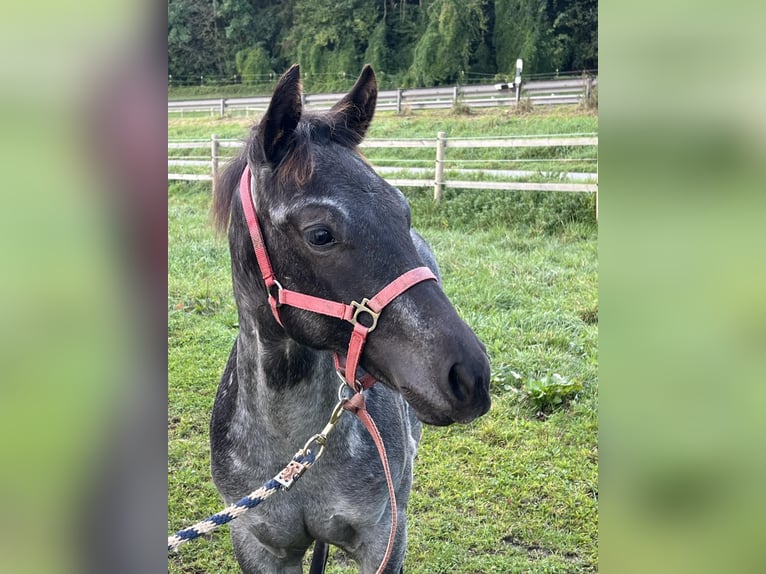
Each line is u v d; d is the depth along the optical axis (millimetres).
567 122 12742
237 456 1925
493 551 3031
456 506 3326
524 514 3254
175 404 4312
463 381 1440
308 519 1909
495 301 5926
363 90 1750
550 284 6441
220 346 5215
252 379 1831
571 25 22516
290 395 1775
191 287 6516
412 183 10070
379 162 11703
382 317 1509
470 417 1463
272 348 1739
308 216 1509
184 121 17266
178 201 11062
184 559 3016
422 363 1468
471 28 23312
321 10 25547
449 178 10203
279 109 1552
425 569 2920
